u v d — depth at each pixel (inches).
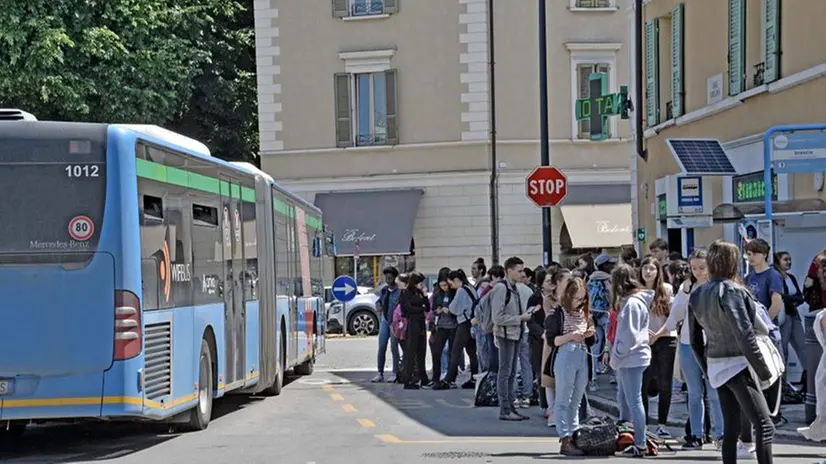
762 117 810.8
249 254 646.5
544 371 537.6
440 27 1455.5
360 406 667.4
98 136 454.3
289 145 1496.1
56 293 448.5
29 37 1317.7
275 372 697.6
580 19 1455.5
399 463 438.6
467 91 1451.8
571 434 458.6
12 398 445.7
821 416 381.7
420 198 1462.8
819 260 534.3
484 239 1455.5
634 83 1099.3
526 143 1451.8
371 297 1359.5
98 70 1375.5
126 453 474.9
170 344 487.5
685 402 615.8
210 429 557.3
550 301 544.1
